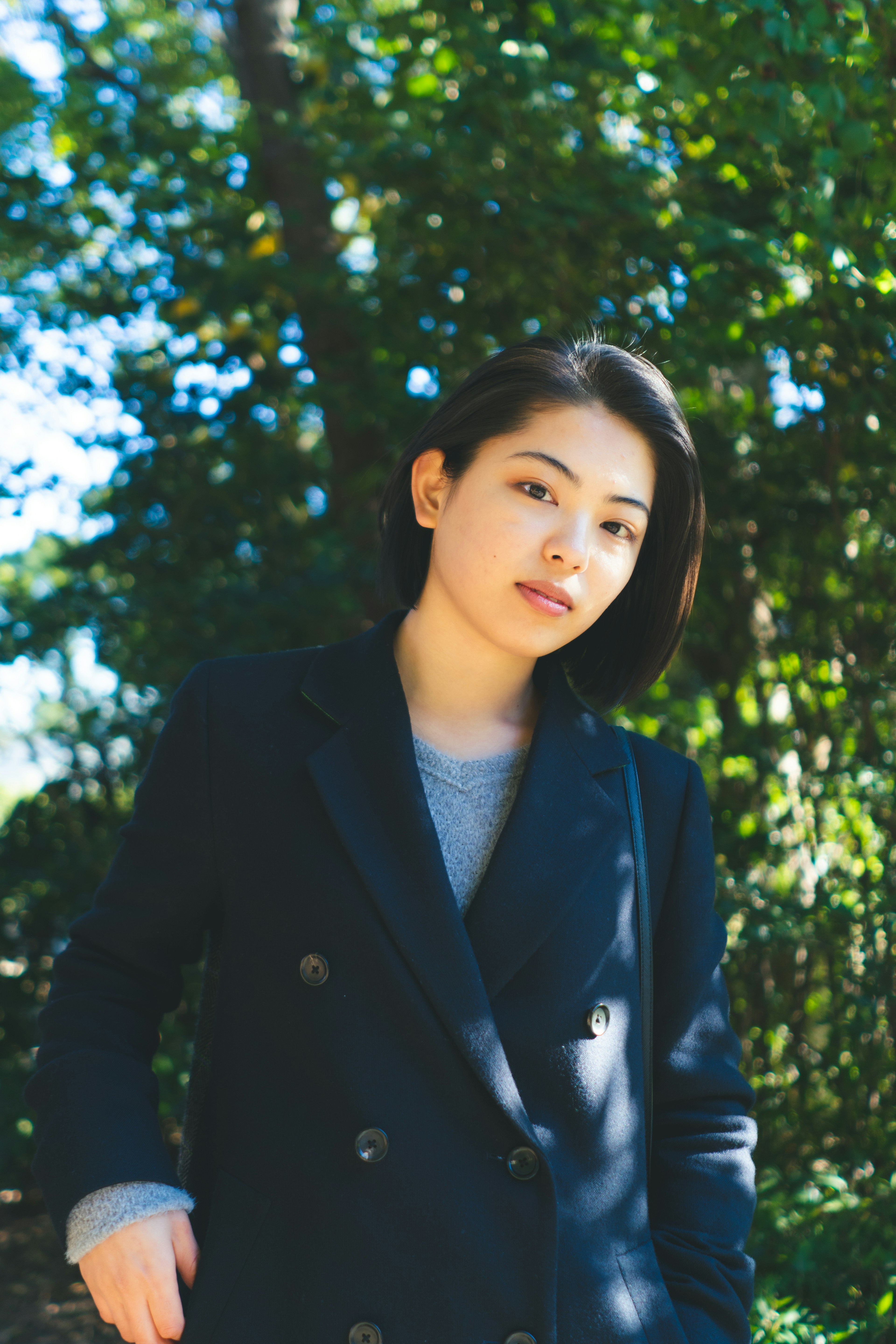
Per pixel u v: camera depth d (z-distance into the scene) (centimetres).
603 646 151
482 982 113
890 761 296
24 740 443
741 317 298
